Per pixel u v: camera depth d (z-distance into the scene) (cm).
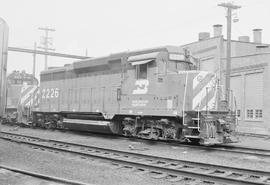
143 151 1290
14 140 1555
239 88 2898
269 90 2592
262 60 2659
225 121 1386
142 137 1571
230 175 883
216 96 1449
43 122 2292
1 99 907
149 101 1527
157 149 1340
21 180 817
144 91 1551
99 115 1822
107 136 1817
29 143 1453
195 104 1388
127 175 888
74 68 1994
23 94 2562
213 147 1395
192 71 1434
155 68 1505
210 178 832
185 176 869
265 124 2614
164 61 1501
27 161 1073
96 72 1847
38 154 1209
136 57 1577
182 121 1431
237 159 1125
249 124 2770
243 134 2278
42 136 1833
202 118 1336
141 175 894
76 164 1035
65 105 2062
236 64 2909
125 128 1648
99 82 1816
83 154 1173
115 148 1371
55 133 2002
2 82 902
